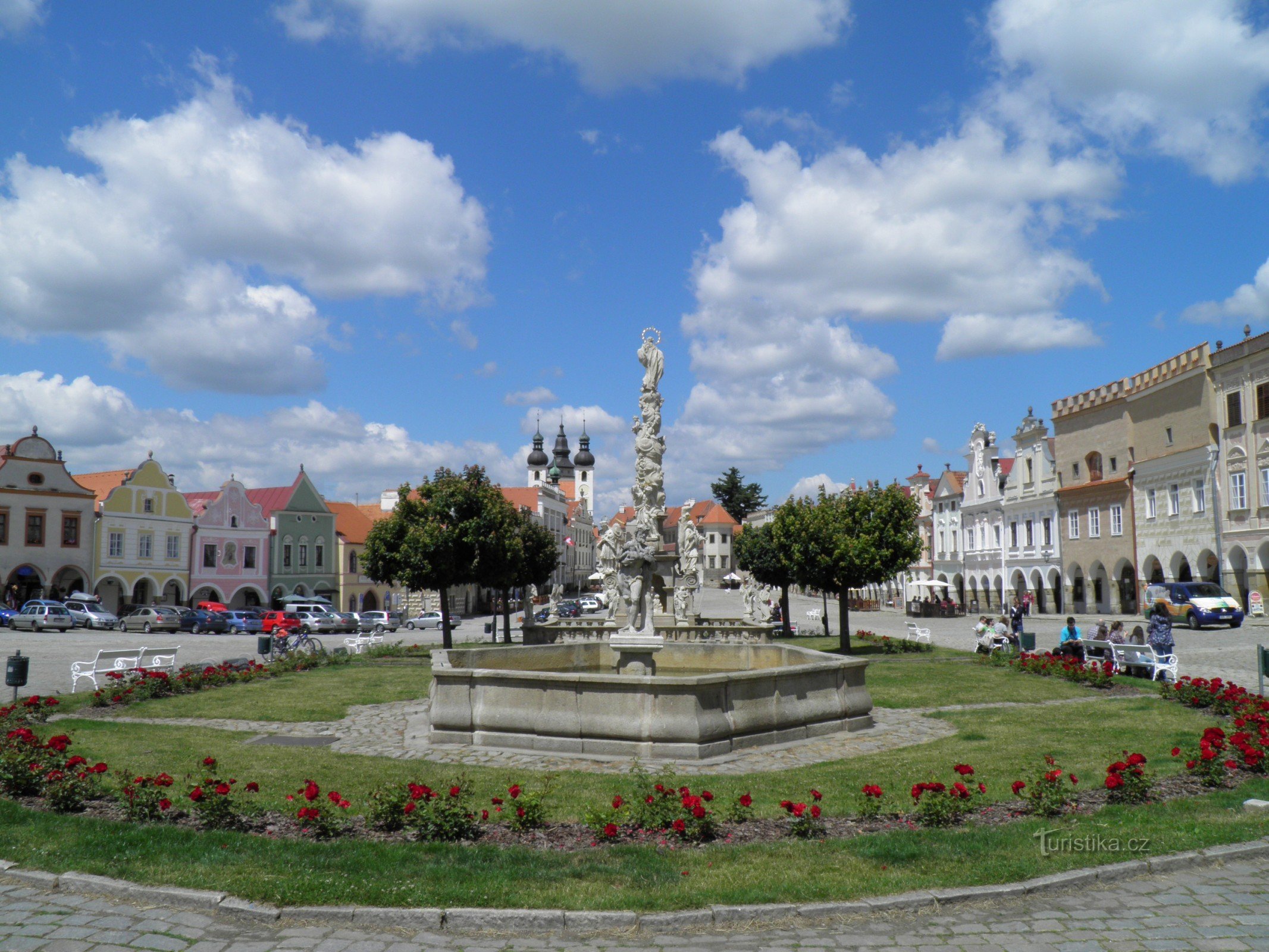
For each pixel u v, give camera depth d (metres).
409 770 12.30
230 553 72.38
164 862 7.83
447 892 7.16
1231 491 45.12
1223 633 36.28
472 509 36.56
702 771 12.20
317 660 28.80
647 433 35.97
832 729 15.13
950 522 81.31
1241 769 11.08
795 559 33.19
